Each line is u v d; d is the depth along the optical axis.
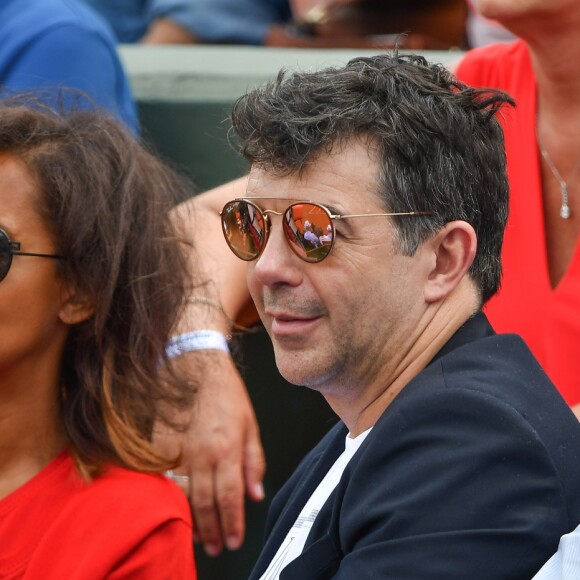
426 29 14.95
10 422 7.80
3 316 7.56
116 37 17.97
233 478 9.81
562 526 6.20
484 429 6.32
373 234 6.71
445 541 6.15
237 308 10.84
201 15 16.75
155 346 8.25
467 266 6.87
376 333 6.83
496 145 7.07
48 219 7.65
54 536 7.56
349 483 6.66
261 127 6.84
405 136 6.70
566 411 6.66
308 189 6.76
